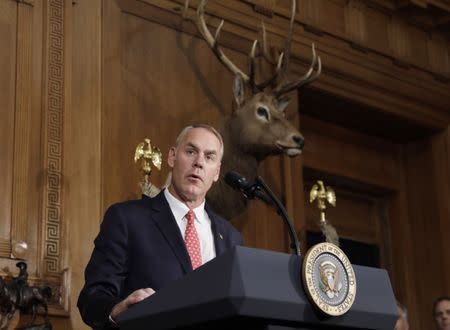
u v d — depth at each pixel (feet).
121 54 34.78
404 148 51.96
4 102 30.30
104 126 33.17
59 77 32.01
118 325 12.92
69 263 29.99
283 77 35.68
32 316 27.32
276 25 41.68
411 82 48.26
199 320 11.35
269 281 11.42
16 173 29.71
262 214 38.19
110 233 17.06
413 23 49.85
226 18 39.32
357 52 45.65
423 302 49.29
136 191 33.30
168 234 17.10
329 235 34.71
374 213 50.96
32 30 31.89
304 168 45.96
